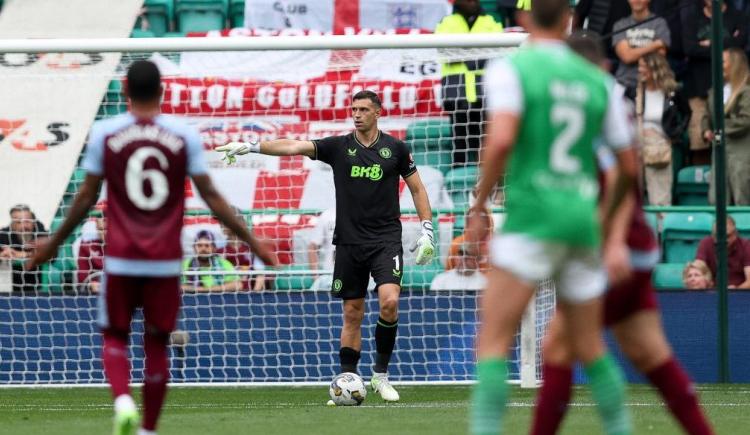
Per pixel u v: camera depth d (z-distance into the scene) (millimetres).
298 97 46281
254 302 39875
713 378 38688
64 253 42219
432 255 31047
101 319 19250
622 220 15555
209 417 27266
